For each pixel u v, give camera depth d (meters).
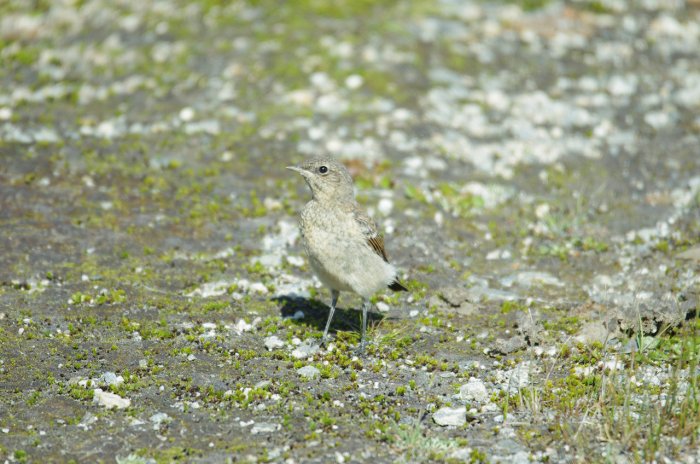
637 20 26.09
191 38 22.97
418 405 10.15
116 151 17.83
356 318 12.74
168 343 11.52
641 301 13.04
